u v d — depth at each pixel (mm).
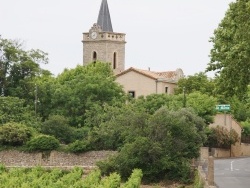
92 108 113812
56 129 107438
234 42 65250
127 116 101688
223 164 104562
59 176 84625
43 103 119438
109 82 122375
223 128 130125
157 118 88938
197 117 100938
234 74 67062
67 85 120625
